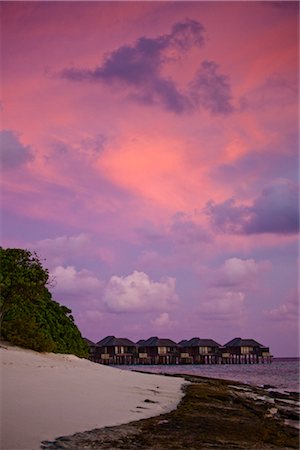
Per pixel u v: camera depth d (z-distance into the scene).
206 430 11.17
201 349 127.12
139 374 30.67
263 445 10.04
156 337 130.38
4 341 30.19
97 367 31.31
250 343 130.88
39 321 36.97
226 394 20.59
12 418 10.72
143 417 12.38
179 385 23.64
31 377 18.91
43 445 8.79
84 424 10.75
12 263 32.62
